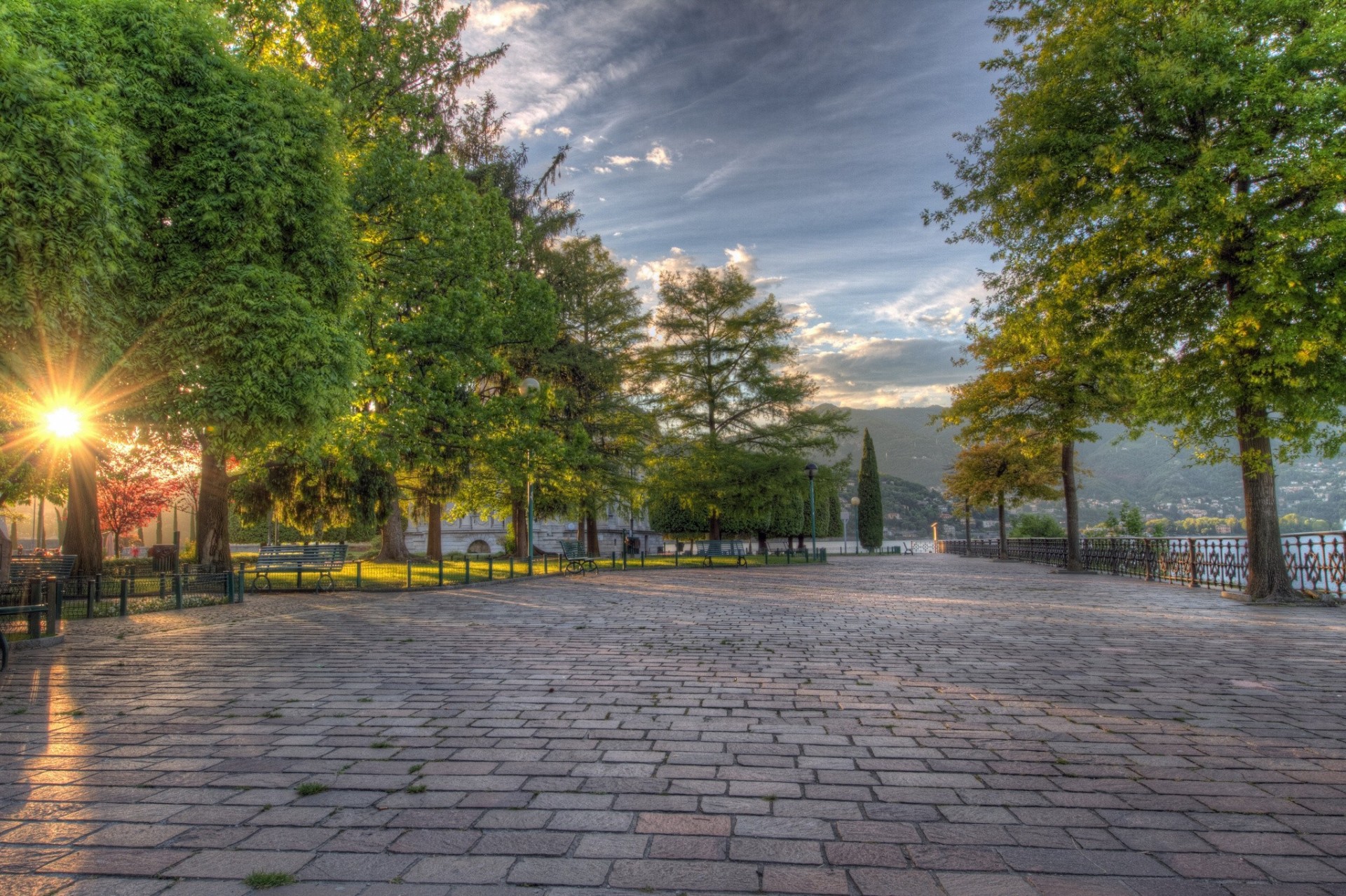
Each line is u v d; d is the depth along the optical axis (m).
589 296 31.41
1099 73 13.20
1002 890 2.77
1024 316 16.33
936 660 7.65
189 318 9.13
